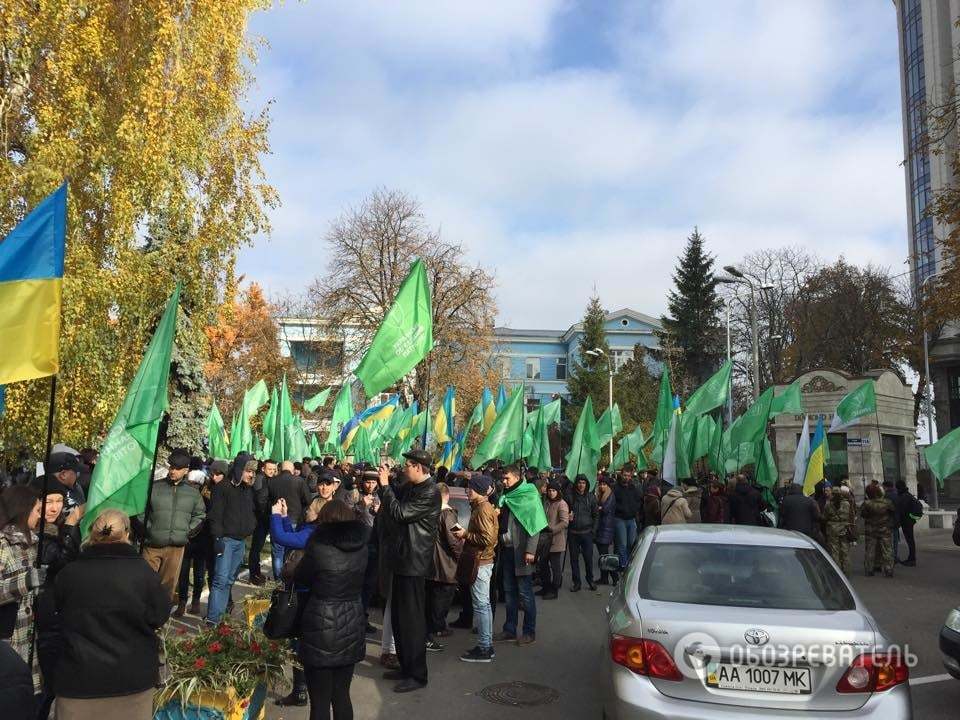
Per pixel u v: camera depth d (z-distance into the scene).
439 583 7.96
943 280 16.73
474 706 6.14
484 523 7.58
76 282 12.14
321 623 4.69
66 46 12.56
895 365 45.34
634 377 48.38
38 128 12.73
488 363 32.94
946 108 16.64
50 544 5.11
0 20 12.12
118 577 3.78
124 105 13.45
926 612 10.38
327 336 33.91
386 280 34.19
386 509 6.66
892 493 15.90
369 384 8.10
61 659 3.75
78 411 12.73
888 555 13.87
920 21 51.16
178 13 14.85
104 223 13.59
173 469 8.30
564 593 12.00
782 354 46.50
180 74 14.28
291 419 16.22
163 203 14.20
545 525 8.45
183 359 18.69
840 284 44.19
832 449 24.97
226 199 16.31
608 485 13.27
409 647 6.55
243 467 9.06
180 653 5.05
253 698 5.12
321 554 4.75
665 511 11.97
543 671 7.20
